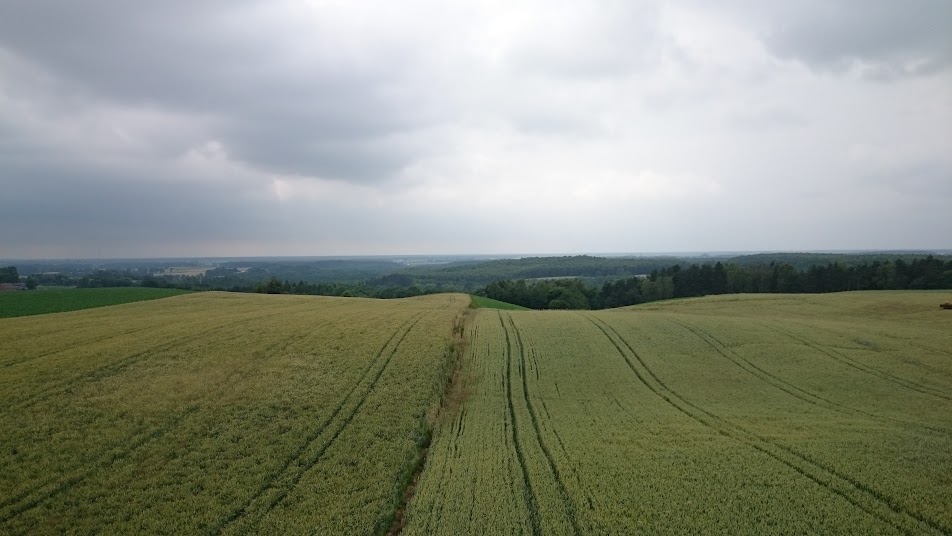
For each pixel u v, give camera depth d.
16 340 30.77
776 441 19.45
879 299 55.06
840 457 17.52
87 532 13.55
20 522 13.77
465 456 18.42
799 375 29.45
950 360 31.25
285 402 22.62
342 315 43.53
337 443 19.06
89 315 43.31
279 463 17.47
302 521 14.23
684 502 14.70
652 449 18.81
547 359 32.59
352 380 25.64
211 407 21.73
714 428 21.30
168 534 13.60
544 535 13.16
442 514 14.27
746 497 14.93
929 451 18.12
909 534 13.00
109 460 17.12
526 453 18.62
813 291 97.88
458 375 29.31
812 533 13.06
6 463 16.66
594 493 15.29
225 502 15.14
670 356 33.38
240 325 36.97
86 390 22.75
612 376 29.42
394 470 17.25
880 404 24.67
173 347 30.03
